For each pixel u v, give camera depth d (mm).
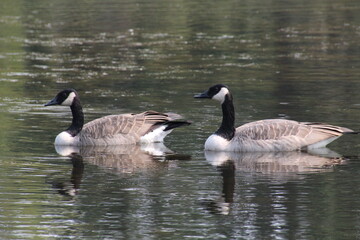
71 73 28594
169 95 24375
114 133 18562
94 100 23703
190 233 12008
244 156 17141
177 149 17938
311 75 27344
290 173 15500
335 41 34812
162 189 14383
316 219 12625
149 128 18734
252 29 38312
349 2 47875
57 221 12562
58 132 19594
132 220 12609
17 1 48906
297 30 37969
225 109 17906
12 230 12125
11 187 14508
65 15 43062
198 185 14648
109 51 33125
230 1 48875
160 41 35375
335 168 15859
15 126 20234
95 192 14211
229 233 11992
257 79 26812
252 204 13445
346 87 25016
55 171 15758
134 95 24453
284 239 11750
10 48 33906
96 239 11742
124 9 45094
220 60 30812
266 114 21125
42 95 24656
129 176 15375
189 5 46938
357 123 19859
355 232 12023
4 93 24953
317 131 17719
